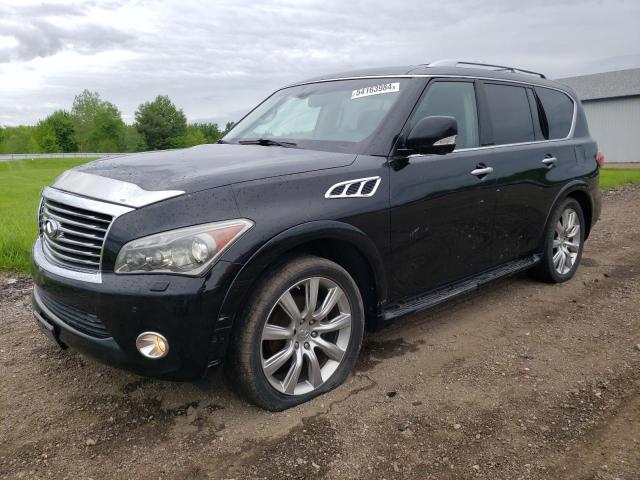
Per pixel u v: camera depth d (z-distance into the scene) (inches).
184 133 4869.6
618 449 107.0
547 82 211.0
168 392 128.2
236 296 105.9
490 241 167.9
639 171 895.7
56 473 101.0
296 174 118.6
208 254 102.3
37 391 129.3
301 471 101.0
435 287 153.5
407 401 124.6
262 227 108.3
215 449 107.4
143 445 109.0
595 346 154.6
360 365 142.1
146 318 101.6
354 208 123.9
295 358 120.1
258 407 120.3
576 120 219.1
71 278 108.0
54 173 1838.1
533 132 191.2
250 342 110.9
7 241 246.7
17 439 111.1
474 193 156.4
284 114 167.8
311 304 119.8
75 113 4921.3
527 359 146.5
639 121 1317.7
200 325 103.3
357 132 142.9
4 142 5017.2
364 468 101.8
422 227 141.6
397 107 143.4
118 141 4803.2
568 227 210.5
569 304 189.2
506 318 176.1
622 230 327.3
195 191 106.0
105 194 109.5
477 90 170.2
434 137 129.5
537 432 112.7
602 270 232.2
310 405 122.3
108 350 106.6
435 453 106.0
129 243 101.7
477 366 142.3
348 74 169.8
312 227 114.7
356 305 128.8
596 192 223.0
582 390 129.6
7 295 198.7
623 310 182.9
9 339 158.9
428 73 154.9
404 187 135.9
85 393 128.4
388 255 134.0
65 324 114.4
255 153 135.5
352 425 115.0
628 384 132.2
